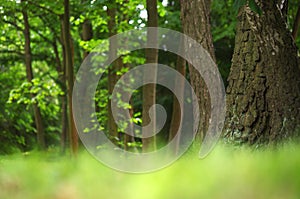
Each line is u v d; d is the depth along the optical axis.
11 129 21.05
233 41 16.11
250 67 5.40
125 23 13.98
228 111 5.57
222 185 1.26
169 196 1.23
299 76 5.13
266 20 5.22
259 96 5.28
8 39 20.64
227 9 15.62
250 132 5.29
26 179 1.62
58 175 1.76
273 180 1.24
